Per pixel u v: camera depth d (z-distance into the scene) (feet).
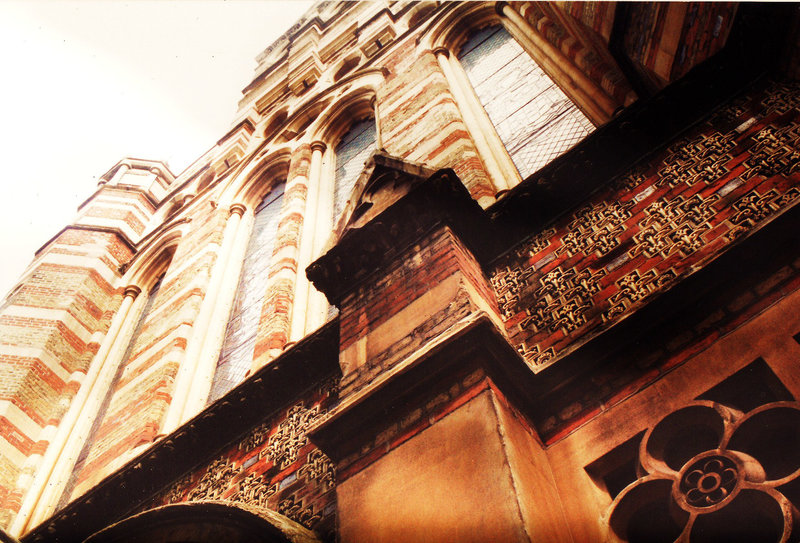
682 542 9.55
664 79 19.51
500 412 11.52
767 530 9.62
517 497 9.95
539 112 27.58
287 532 12.84
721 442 10.33
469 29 39.19
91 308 40.96
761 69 16.05
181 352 29.91
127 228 49.90
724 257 12.44
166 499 20.12
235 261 36.94
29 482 28.84
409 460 11.87
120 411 28.45
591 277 14.98
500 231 17.67
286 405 19.92
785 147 14.06
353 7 61.82
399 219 17.34
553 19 28.76
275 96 57.06
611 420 11.98
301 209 34.94
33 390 33.09
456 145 26.32
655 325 12.68
